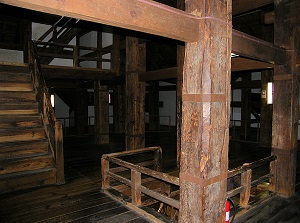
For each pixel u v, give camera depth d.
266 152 8.37
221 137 2.67
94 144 9.79
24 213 3.78
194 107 2.59
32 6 1.55
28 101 6.13
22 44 8.97
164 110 16.22
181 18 2.31
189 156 2.67
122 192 4.89
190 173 2.66
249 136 11.51
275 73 4.55
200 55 2.49
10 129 5.37
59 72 8.27
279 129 4.59
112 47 9.52
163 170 6.15
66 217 3.67
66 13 1.67
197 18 2.45
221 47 2.58
